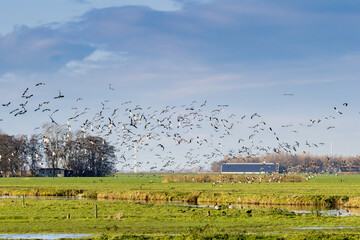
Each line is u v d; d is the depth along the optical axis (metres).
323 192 93.25
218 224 52.03
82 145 108.06
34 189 104.44
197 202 83.62
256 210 62.53
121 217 57.38
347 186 115.88
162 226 50.53
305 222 53.31
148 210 65.31
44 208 67.69
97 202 76.38
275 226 50.56
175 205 72.62
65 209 66.50
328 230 47.81
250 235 43.28
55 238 43.72
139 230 48.19
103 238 42.53
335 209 70.88
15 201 74.19
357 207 74.25
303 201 78.44
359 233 44.50
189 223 52.88
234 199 82.12
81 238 42.81
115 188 109.00
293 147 82.12
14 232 47.25
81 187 115.06
